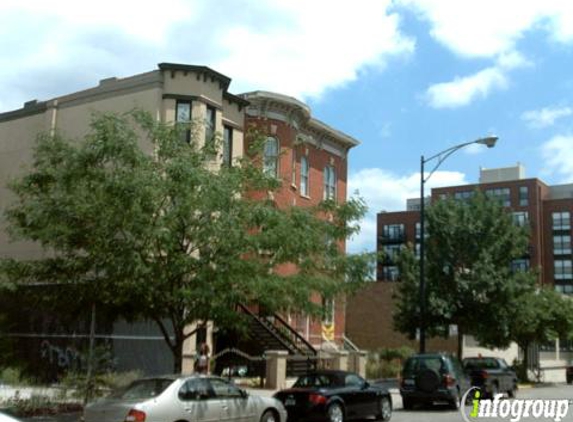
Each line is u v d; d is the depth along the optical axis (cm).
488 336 3241
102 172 1338
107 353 2142
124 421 1191
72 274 1372
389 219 10856
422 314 2478
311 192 3622
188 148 1438
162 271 1312
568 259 10175
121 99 2669
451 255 3169
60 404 1736
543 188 10675
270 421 1477
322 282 1480
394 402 2372
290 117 3288
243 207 1395
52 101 2881
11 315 2594
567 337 4141
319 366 2767
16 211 1434
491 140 2462
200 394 1317
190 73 2598
